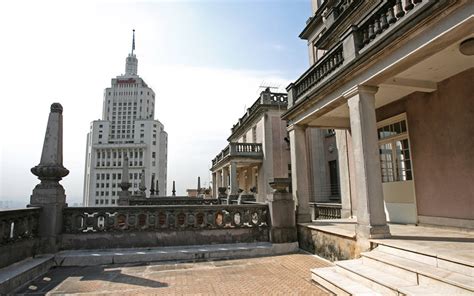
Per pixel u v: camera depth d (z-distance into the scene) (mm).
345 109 8977
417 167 7555
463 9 3996
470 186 6090
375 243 5477
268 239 8586
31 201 7008
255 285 5258
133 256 7141
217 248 7781
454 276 3646
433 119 7078
